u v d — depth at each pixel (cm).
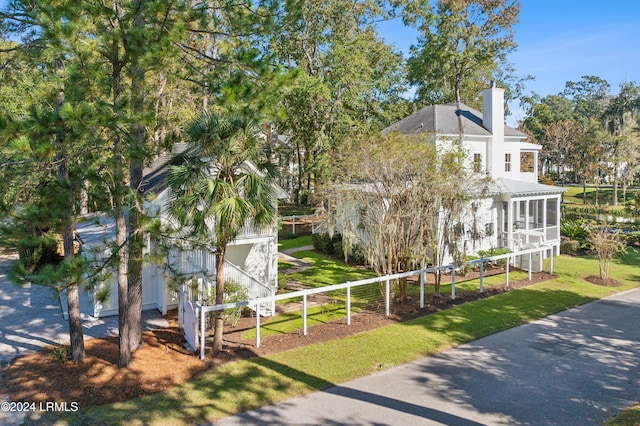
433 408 758
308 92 2544
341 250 1977
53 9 697
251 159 945
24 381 843
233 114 883
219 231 877
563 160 5188
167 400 778
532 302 1391
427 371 909
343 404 771
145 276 1341
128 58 794
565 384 849
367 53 2989
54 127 662
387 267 1415
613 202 4097
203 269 1229
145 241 846
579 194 5006
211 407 755
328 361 948
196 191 859
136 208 814
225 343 1043
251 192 877
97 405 761
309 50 2969
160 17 822
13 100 995
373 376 886
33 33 805
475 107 3912
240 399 784
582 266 1922
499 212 2023
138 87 831
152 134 1026
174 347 1020
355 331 1130
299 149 3459
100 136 783
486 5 2623
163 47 780
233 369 905
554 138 5303
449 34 2703
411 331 1130
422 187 1314
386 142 1312
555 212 2214
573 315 1277
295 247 2312
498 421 716
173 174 874
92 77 777
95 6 749
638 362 951
